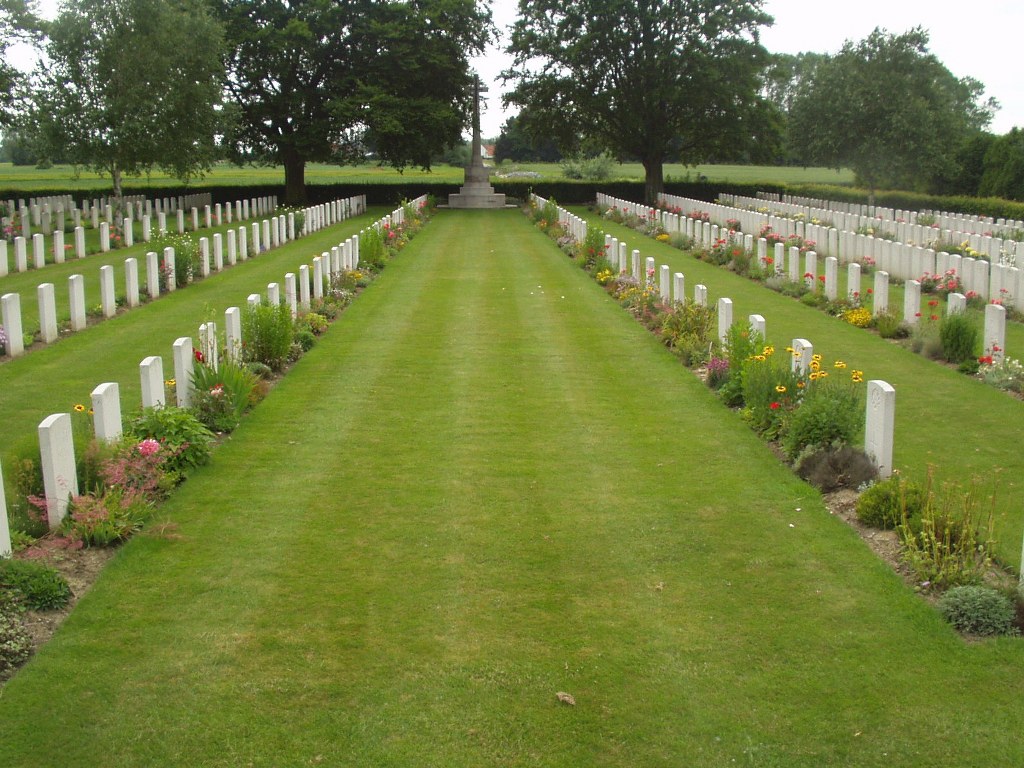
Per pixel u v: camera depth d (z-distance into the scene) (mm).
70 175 69312
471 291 19531
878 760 4582
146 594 6152
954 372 12383
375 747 4672
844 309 16625
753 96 50375
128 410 10242
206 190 52219
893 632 5668
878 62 43781
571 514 7508
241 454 8977
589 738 4746
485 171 52062
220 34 39344
